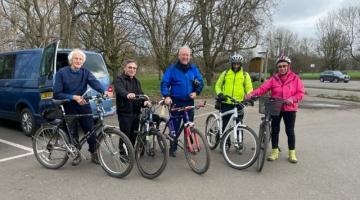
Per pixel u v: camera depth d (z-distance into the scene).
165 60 21.12
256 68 21.25
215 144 6.66
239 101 6.14
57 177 5.16
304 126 9.73
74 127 5.49
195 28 21.59
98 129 5.34
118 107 5.72
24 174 5.29
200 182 4.96
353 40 60.28
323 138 7.99
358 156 6.39
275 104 5.44
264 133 5.38
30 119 7.88
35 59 7.96
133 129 5.82
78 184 4.88
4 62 8.84
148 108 5.37
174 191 4.63
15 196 4.47
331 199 4.41
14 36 19.09
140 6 19.67
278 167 5.70
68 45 16.89
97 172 5.37
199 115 11.75
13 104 8.34
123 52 21.45
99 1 18.91
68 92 5.42
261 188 4.76
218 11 22.50
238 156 5.62
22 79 8.09
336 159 6.18
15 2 18.53
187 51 5.83
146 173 5.11
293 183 4.96
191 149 5.36
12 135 8.11
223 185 4.86
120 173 5.08
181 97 5.87
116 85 5.58
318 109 13.95
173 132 5.73
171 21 20.84
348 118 11.42
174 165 5.72
